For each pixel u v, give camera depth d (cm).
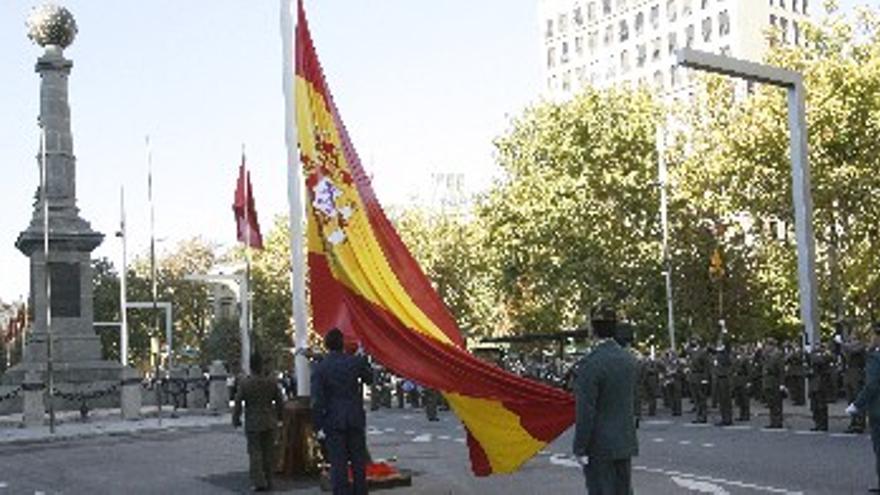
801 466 1480
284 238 7819
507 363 3653
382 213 1359
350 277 1305
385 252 1331
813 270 2559
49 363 3123
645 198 5025
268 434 1405
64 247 4197
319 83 1391
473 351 2497
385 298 1289
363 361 1116
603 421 785
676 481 1362
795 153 2567
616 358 790
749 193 4344
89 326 4231
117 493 1511
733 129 4372
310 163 1370
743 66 2447
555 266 5044
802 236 2561
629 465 797
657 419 2697
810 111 4094
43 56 4347
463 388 1205
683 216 4684
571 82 11625
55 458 2169
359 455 1102
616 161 5203
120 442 2561
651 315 4775
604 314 807
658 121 5238
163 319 8288
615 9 11069
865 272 4072
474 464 1206
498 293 5866
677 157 5062
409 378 1241
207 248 8769
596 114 5256
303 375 1547
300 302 1542
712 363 2558
